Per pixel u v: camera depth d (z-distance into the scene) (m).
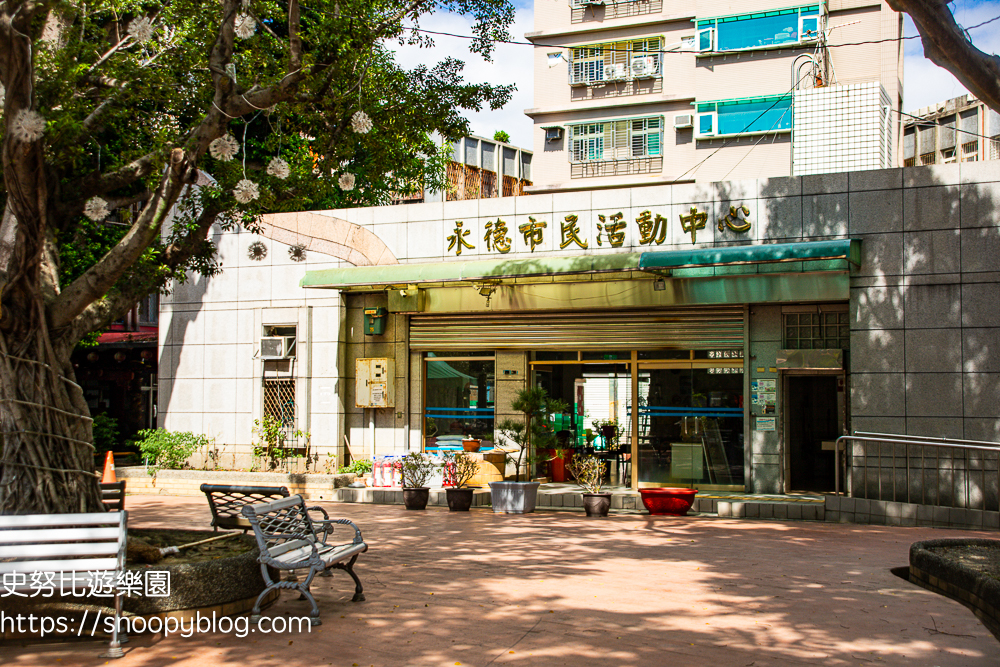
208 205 8.76
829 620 6.43
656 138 30.20
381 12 9.09
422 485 13.95
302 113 9.59
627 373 14.91
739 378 14.16
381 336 16.31
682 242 14.18
